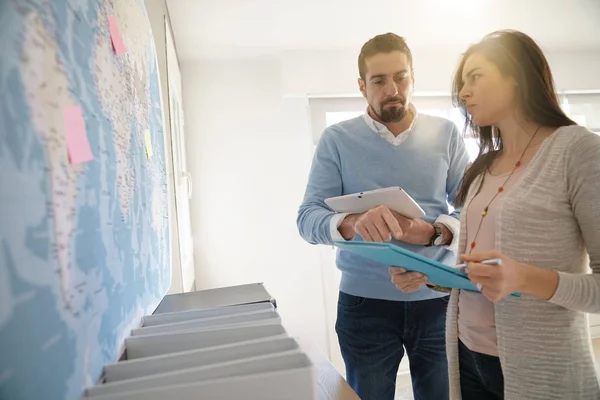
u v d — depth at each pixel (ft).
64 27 1.48
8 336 1.00
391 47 4.14
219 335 2.01
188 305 3.24
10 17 1.09
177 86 7.22
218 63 8.66
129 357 2.03
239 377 1.44
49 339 1.21
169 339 2.02
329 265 9.00
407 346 4.28
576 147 2.46
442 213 4.43
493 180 2.99
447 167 4.50
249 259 8.73
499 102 2.83
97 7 1.94
